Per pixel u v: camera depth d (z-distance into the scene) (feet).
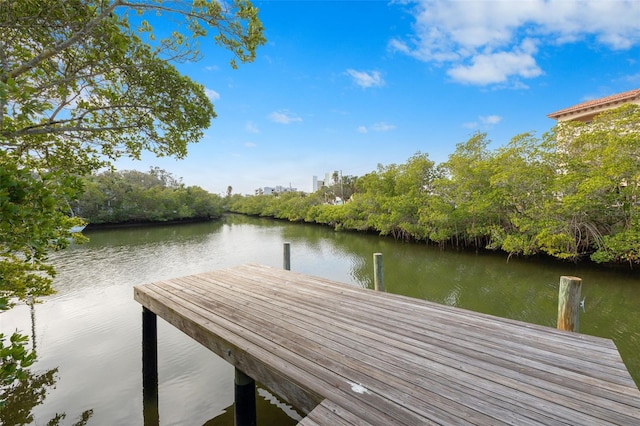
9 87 5.54
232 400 14.12
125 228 104.83
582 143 36.94
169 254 55.11
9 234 5.17
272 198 173.37
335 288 13.33
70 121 10.46
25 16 8.30
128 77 11.15
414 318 9.71
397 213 60.44
